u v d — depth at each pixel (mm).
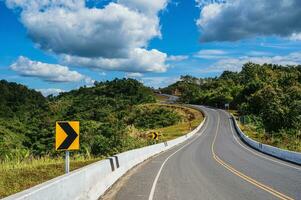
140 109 126438
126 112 119750
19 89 143125
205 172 20500
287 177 18547
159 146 40656
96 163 13461
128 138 44938
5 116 115312
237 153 37594
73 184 9523
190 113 122125
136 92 170750
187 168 22750
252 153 37844
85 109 123125
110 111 121125
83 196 10484
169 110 121500
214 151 40219
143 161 28500
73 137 11344
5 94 134500
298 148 42125
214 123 96312
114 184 15648
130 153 23891
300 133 57719
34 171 18344
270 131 73500
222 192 13688
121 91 170000
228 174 19562
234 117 103312
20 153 30219
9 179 16078
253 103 112688
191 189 14367
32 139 56812
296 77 146000
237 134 73562
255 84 139125
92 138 41625
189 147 47688
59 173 18359
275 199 12406
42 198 6734
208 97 163375
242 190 14195
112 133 45406
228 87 171250
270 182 16594
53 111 122375
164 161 28250
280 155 32969
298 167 23984
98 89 174625
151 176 18656
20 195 5906
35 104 139500
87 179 11320
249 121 93062
